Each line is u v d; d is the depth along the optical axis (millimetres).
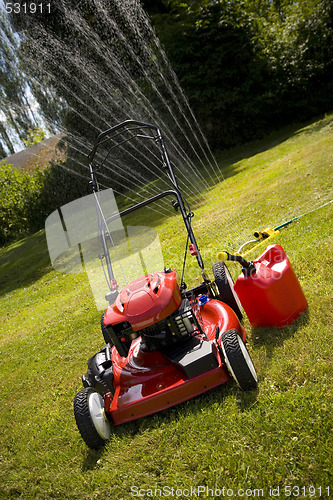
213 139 20547
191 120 20438
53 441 4230
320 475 2547
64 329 7949
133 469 3289
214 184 14766
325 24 18312
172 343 3828
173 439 3387
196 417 3473
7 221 25578
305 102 19391
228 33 19562
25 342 8320
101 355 4480
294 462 2709
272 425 3029
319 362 3461
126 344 3725
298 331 3988
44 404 5223
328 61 18812
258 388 3494
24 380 6312
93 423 3566
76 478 3516
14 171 25422
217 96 19781
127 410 3678
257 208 9234
